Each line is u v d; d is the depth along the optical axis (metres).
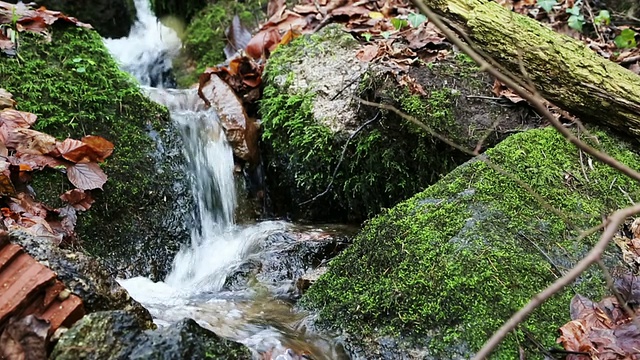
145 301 2.66
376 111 3.33
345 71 3.56
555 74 3.01
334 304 2.40
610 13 4.23
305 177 3.62
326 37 3.88
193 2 5.77
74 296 1.83
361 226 3.54
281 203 3.89
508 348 1.94
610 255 2.29
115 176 3.12
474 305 2.08
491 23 3.09
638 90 2.88
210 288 2.95
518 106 3.29
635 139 2.94
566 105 3.04
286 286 2.83
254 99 3.93
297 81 3.68
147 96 3.72
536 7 4.34
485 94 3.35
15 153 2.80
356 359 2.15
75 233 2.85
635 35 3.89
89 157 2.99
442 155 3.28
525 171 2.64
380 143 3.36
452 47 3.65
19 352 1.67
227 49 5.34
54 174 2.88
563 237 2.34
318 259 3.07
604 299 2.10
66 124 3.12
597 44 3.85
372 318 2.24
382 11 4.47
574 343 1.93
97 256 2.91
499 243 2.29
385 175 3.44
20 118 2.91
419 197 2.67
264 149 3.84
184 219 3.37
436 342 2.04
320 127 3.46
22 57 3.27
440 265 2.25
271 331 2.32
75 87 3.27
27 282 1.77
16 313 1.72
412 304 2.18
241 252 3.27
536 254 2.26
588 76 2.94
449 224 2.42
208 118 3.72
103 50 3.61
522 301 2.09
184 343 1.71
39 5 4.86
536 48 3.02
